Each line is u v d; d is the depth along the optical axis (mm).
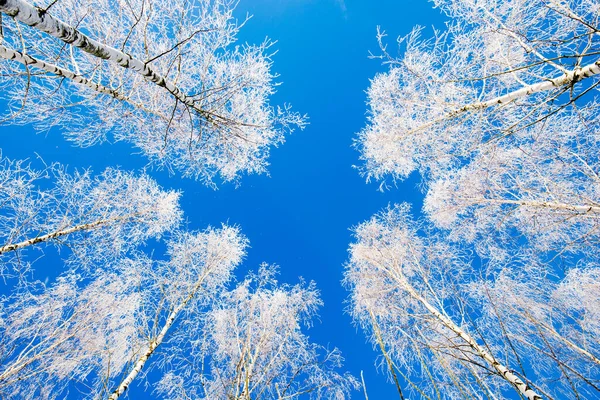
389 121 6441
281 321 8000
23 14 2291
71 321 5984
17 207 5293
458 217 7266
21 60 3195
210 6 4754
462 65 5000
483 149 5043
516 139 5043
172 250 7910
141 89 5113
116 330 6703
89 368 6102
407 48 5562
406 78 5902
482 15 4762
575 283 6043
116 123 5172
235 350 7320
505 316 5621
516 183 5594
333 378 6930
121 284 6727
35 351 5473
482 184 5949
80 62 4676
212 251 8383
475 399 3340
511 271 6051
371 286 8547
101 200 6477
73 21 4199
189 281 7816
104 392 4727
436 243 7922
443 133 5453
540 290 5977
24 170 5215
